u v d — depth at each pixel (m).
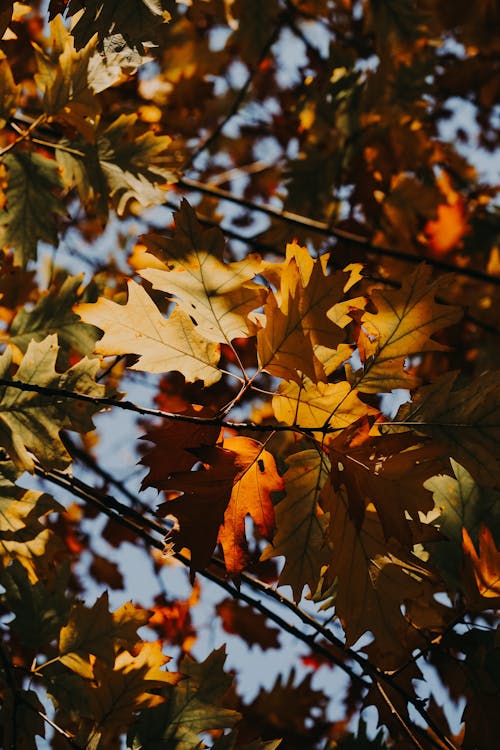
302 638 2.12
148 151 2.30
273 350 1.95
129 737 2.18
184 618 2.55
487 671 2.07
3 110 2.18
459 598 2.14
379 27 3.38
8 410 2.04
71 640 2.14
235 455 1.97
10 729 2.16
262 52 3.08
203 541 1.95
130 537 2.89
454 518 2.16
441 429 1.98
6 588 2.18
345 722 2.59
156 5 1.99
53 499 2.09
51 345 2.05
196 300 1.97
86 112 2.21
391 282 2.82
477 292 3.26
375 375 1.98
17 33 2.49
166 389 2.55
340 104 3.10
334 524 1.97
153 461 1.97
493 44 3.99
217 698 2.21
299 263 1.95
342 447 1.95
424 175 3.22
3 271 2.36
